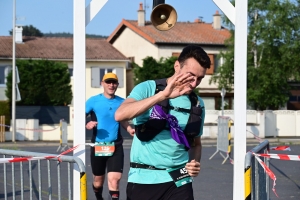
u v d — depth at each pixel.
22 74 35.25
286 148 6.40
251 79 39.28
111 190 8.43
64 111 33.50
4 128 30.30
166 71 37.47
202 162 17.19
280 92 39.88
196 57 4.32
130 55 48.09
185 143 4.52
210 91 44.41
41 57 42.50
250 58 40.41
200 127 4.69
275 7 38.84
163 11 5.00
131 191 4.61
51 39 46.38
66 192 10.27
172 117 4.50
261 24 39.19
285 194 11.05
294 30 39.53
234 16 4.88
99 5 4.89
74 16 4.86
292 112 34.88
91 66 43.44
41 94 35.41
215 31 48.56
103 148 8.49
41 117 33.38
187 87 4.11
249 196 4.79
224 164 16.61
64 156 4.95
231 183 12.57
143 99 4.22
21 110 33.41
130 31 47.97
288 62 39.03
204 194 10.99
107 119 8.64
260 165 5.53
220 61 45.69
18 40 44.03
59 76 35.97
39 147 26.12
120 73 44.03
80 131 4.88
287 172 14.71
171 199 4.51
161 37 45.03
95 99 8.79
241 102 4.84
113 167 8.45
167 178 4.53
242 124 4.84
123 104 4.34
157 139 4.53
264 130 33.47
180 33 46.69
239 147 4.86
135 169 4.63
